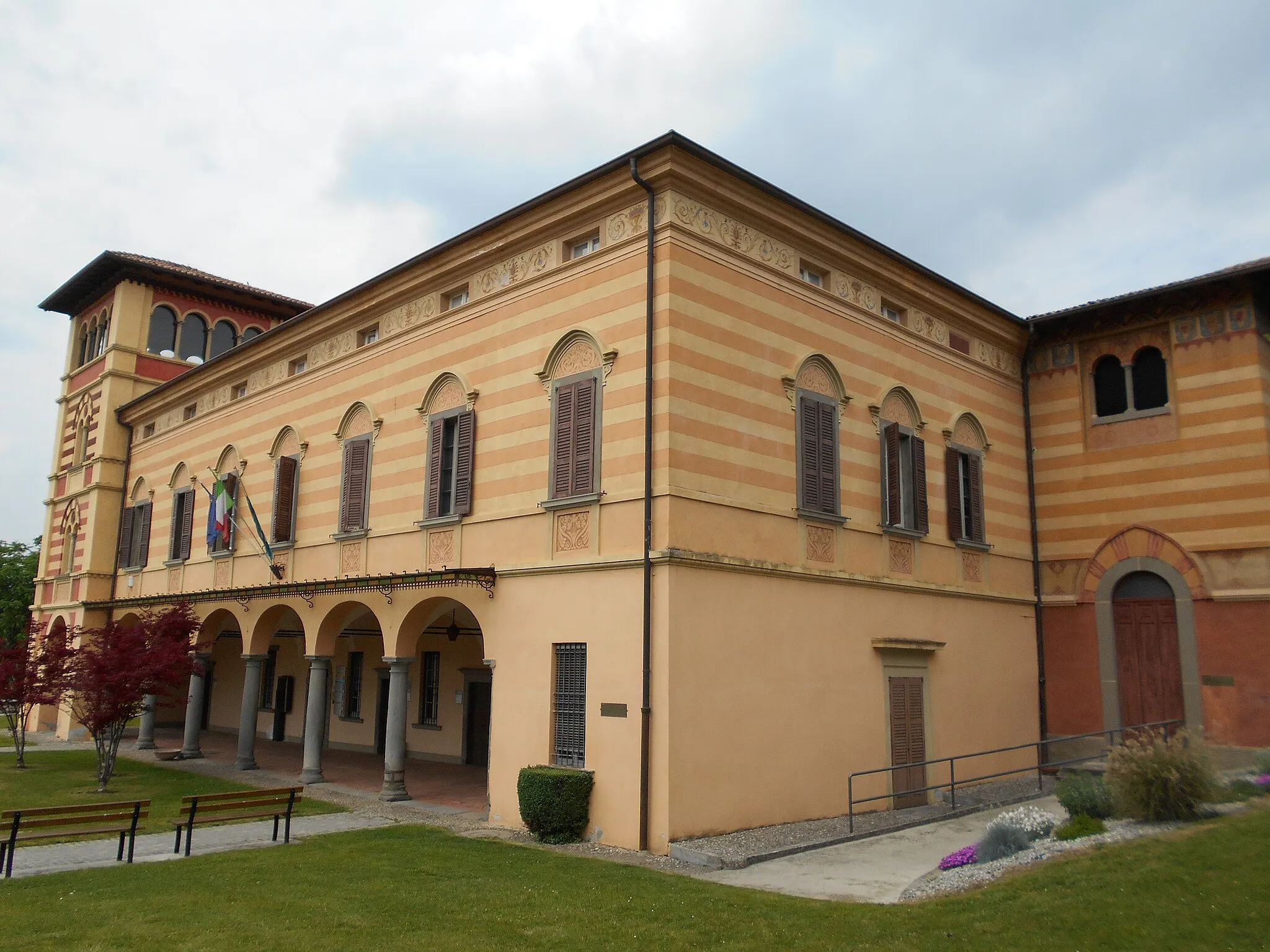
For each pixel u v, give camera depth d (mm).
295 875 11602
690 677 13883
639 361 14898
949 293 20500
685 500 14250
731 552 14859
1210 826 11172
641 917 9711
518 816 15438
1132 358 21781
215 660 35031
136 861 12508
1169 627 20562
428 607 18438
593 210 16047
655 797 13438
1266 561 19297
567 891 10812
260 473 24031
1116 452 21703
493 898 10469
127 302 32375
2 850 11664
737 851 12930
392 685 18281
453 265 18562
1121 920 8438
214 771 22719
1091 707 21297
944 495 20000
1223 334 20422
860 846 13906
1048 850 11430
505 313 17516
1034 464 22969
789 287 16812
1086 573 21797
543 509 16016
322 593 20062
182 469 28141
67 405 35469
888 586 17875
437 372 18844
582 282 16094
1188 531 20406
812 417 16859
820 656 16250
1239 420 20000
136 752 26875
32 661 24594
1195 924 8188
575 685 15164
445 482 18312
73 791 19812
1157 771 12289
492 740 16188
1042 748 21672
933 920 9195
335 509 21062
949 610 19531
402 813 16688
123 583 30422
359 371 21062
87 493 32125
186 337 33719
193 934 9055
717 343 15242
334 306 21531
